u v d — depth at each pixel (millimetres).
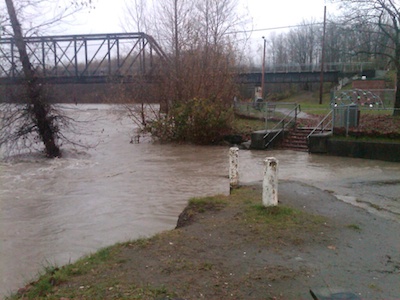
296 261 4801
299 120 23750
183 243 5363
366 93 24672
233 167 9148
